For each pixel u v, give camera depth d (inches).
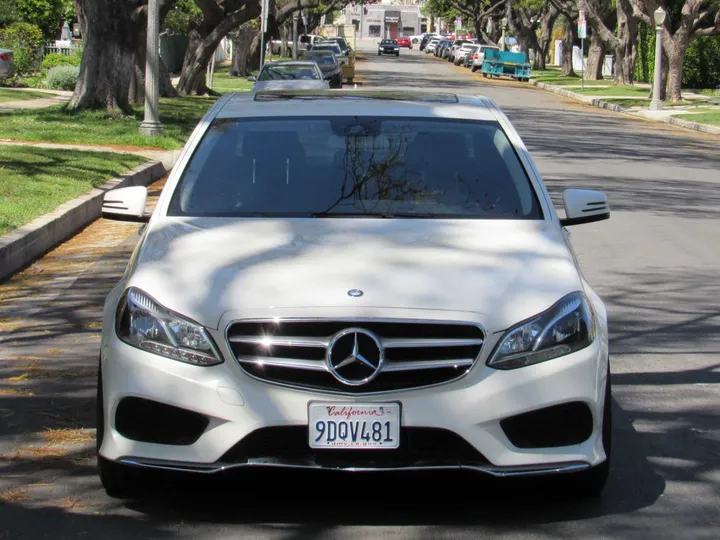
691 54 1987.0
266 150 220.7
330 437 162.6
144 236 198.8
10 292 345.1
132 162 639.1
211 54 1331.2
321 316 163.5
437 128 229.9
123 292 176.7
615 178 685.3
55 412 228.7
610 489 187.3
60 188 507.5
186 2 1916.8
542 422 166.4
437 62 3233.3
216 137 225.3
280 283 169.6
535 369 165.2
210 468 163.9
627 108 1439.5
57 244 430.6
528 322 166.7
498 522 172.2
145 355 166.4
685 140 1029.2
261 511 175.6
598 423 170.2
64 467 195.6
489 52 2362.2
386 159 219.1
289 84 1112.2
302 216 202.7
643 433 219.8
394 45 3671.3
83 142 741.9
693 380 259.6
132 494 181.5
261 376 163.9
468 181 214.5
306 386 163.2
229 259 179.3
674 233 481.4
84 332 297.1
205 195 209.9
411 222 198.7
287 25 2760.8
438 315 164.2
